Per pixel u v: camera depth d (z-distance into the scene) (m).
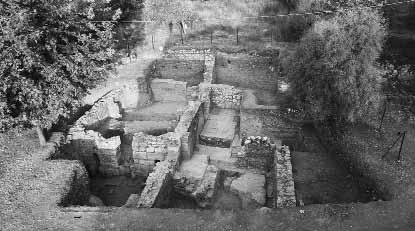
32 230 15.79
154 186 18.30
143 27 33.75
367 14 21.14
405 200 16.12
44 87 21.17
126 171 22.78
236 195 20.44
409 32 25.80
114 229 15.68
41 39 21.19
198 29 32.66
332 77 20.52
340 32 20.59
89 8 24.80
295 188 18.47
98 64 25.50
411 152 18.92
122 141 24.39
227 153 23.25
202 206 19.52
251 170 21.73
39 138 20.84
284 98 25.33
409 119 21.27
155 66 30.23
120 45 31.77
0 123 20.12
